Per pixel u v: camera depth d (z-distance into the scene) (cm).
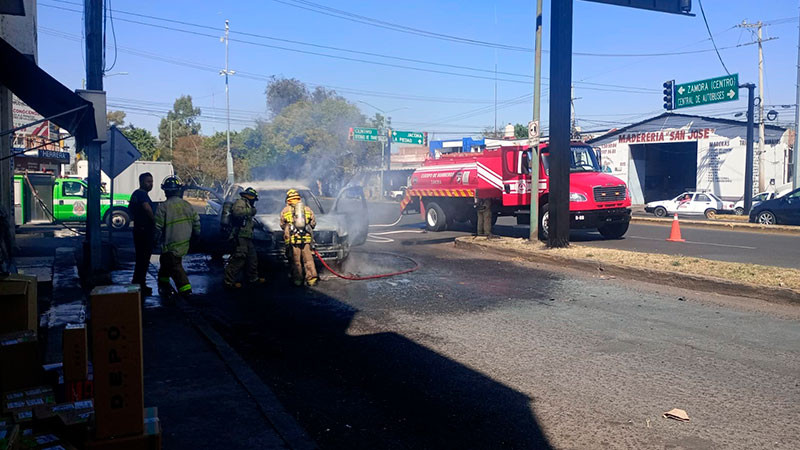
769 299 849
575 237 1744
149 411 295
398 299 887
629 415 461
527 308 822
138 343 265
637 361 590
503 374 558
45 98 794
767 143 4081
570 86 1294
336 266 1166
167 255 864
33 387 380
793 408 470
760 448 402
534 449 406
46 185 2169
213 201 1539
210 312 810
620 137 4703
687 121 4328
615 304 843
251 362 600
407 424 450
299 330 720
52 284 899
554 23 1284
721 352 617
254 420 444
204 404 473
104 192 2148
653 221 2438
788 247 1465
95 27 945
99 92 929
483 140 4981
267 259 1053
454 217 1994
